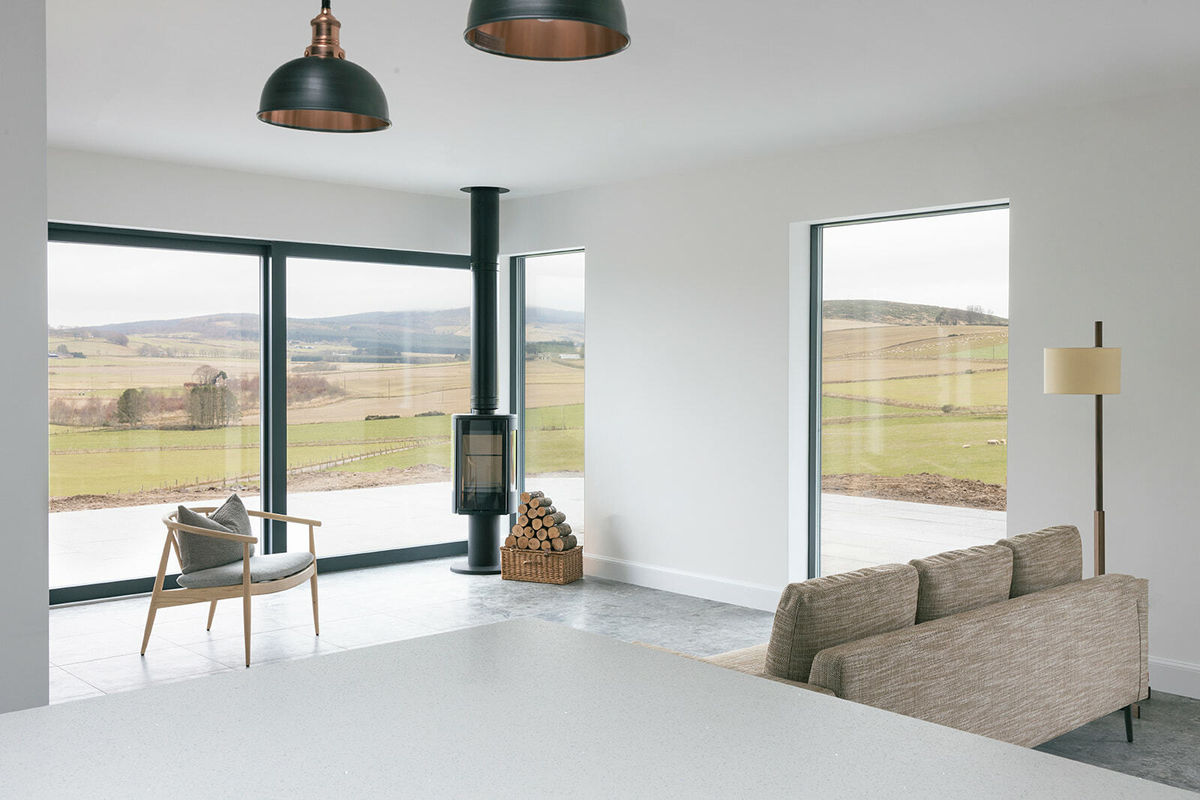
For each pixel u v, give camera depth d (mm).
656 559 7004
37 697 3027
